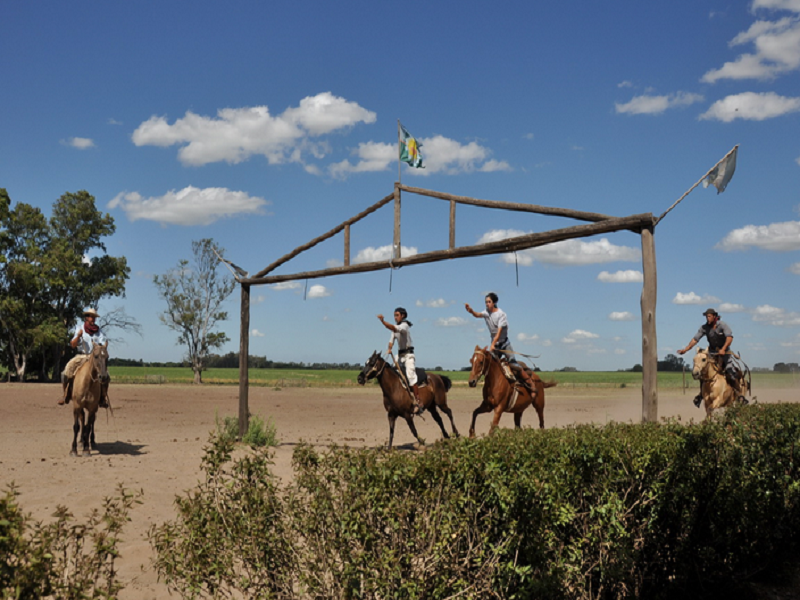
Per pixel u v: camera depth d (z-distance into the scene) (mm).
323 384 54031
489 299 12164
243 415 14695
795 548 7559
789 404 9250
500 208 10305
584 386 58969
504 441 4949
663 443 5422
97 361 11938
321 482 3939
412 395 13031
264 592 3783
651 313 8570
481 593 3979
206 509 4027
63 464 10812
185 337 57500
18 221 56625
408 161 11953
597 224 9016
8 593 2768
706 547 6004
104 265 60188
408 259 11625
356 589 3609
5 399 28125
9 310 52219
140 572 5668
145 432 16781
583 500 4711
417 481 3961
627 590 5082
